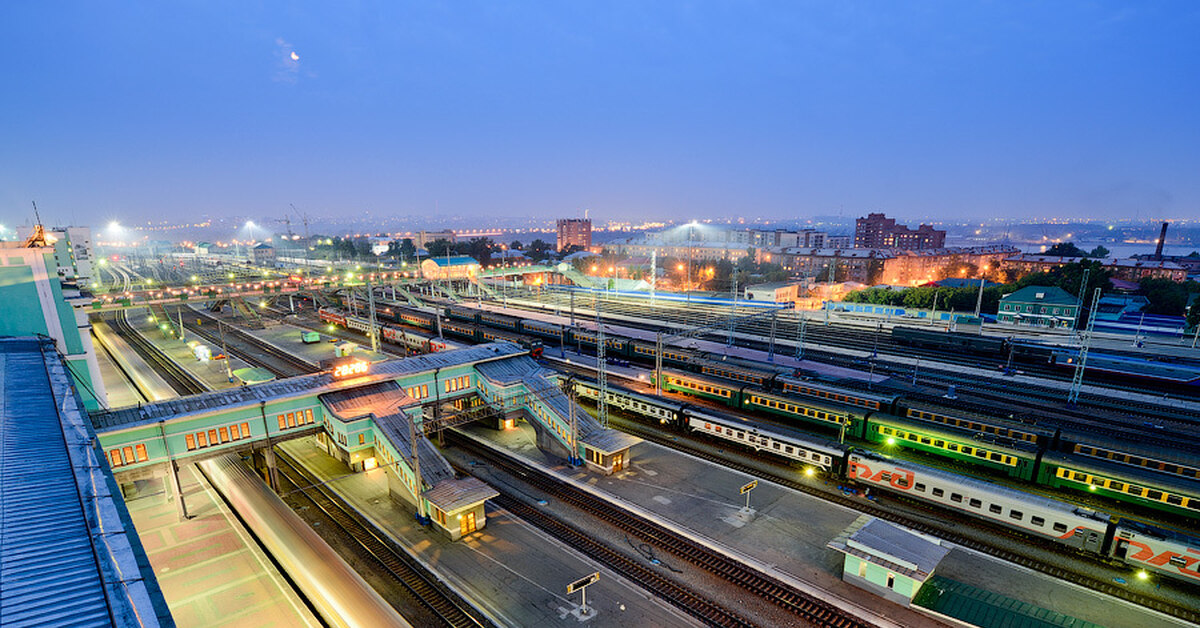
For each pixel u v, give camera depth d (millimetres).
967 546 36656
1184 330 93438
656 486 45625
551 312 127938
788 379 62531
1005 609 28188
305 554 31125
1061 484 41594
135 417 39812
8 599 14641
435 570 35156
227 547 36938
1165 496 37312
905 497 42594
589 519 41188
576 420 50000
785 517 40656
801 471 47906
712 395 63250
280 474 49281
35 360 38344
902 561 30672
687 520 40375
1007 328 101875
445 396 55438
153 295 77125
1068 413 58344
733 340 96812
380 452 44906
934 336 90125
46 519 18719
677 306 136250
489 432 57938
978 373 76000
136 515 41312
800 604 31562
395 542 38344
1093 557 34781
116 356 94375
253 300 150250
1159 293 113250
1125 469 39750
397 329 101812
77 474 22094
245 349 97312
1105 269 137250
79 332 49781
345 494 45125
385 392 49562
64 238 95875
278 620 30078
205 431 41500
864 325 110125
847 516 40719
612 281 170625
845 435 53375
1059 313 102250
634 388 70688
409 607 32031
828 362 81812
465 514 38969
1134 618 29875
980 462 45281
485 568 35312
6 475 21656
